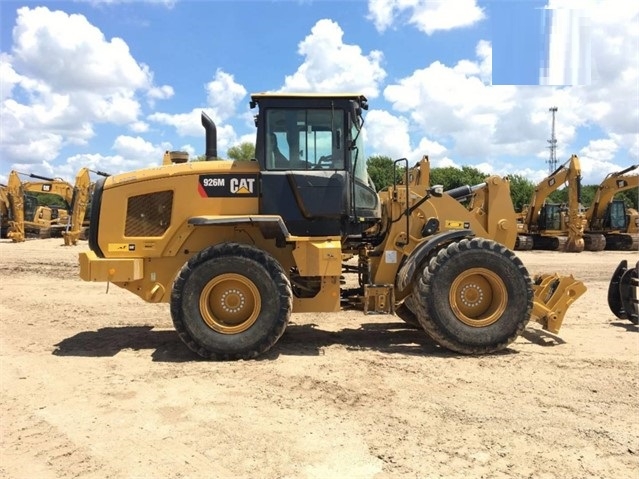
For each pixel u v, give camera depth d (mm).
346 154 6402
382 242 7078
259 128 6371
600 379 5352
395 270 6832
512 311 6242
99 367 5750
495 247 6289
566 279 6730
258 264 6004
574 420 4301
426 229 6844
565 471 3492
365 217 6645
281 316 6020
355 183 6523
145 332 7492
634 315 7918
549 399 4773
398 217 6840
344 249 7199
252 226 6492
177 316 5980
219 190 6406
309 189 6297
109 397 4816
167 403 4660
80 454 3736
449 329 6164
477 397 4816
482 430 4102
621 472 3486
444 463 3586
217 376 5402
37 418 4352
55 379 5340
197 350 5988
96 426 4191
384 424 4211
